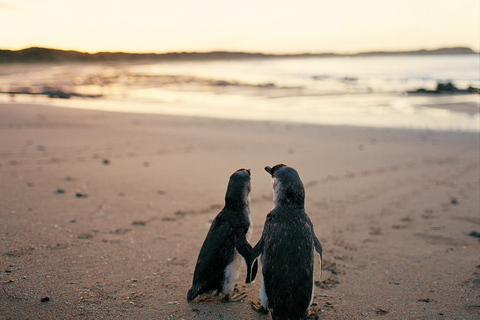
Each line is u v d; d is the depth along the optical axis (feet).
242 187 3.85
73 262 4.27
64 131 12.07
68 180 7.06
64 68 71.82
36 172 7.50
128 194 6.42
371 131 13.79
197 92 28.30
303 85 33.53
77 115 15.53
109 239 4.85
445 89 27.73
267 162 9.13
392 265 4.53
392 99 23.81
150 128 13.29
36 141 10.43
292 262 3.35
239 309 3.72
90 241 4.76
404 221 5.78
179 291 3.90
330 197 6.82
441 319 3.58
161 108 19.53
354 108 20.06
